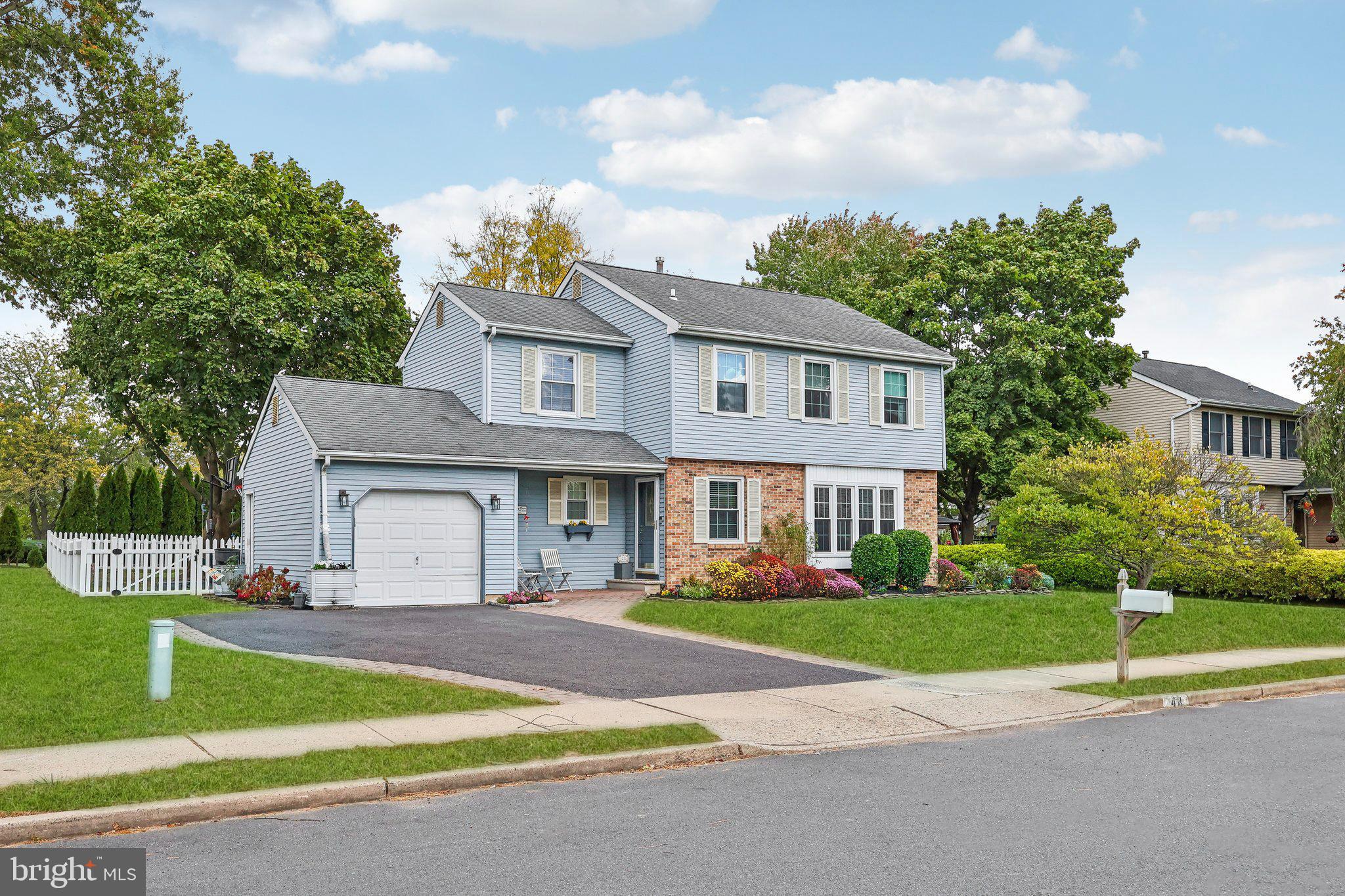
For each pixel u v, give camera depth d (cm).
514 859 618
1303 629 1875
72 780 749
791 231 5094
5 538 3778
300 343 2883
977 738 1036
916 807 753
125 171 3309
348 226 3234
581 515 2503
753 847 646
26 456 4856
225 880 577
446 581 2158
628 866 604
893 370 2822
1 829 650
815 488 2650
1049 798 784
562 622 1822
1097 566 2575
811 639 1620
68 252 3091
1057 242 3641
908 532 2489
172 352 2828
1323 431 2541
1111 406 4175
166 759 820
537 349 2508
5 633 1427
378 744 884
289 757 833
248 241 2898
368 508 2075
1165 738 1038
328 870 597
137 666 1177
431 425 2305
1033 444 3397
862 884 575
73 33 3172
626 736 943
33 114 3238
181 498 3578
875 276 4603
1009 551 2791
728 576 2167
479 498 2208
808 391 2652
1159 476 2253
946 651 1554
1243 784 833
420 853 629
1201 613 1975
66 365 3325
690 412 2448
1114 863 616
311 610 1952
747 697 1189
